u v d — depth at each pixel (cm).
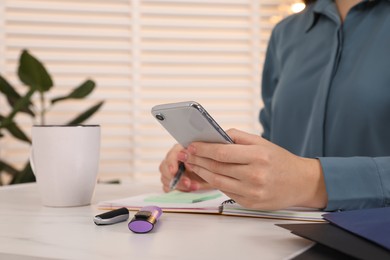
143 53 213
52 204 69
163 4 213
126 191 91
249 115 218
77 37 208
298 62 106
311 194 58
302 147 102
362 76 87
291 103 103
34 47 205
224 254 41
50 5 205
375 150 85
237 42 218
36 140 68
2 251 42
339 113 90
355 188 58
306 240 46
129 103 213
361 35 92
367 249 37
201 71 215
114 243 45
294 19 117
